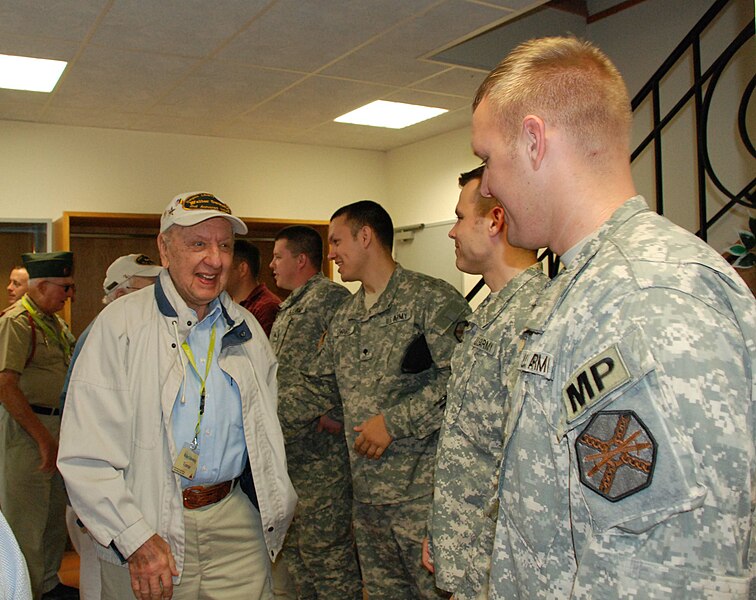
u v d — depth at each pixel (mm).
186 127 4945
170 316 1606
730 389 653
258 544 1689
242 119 4766
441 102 4488
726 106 3232
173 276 1635
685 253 725
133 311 1604
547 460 785
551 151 832
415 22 3115
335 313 2459
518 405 842
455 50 3650
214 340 1667
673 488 644
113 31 3141
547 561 775
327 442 2623
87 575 1704
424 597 1984
